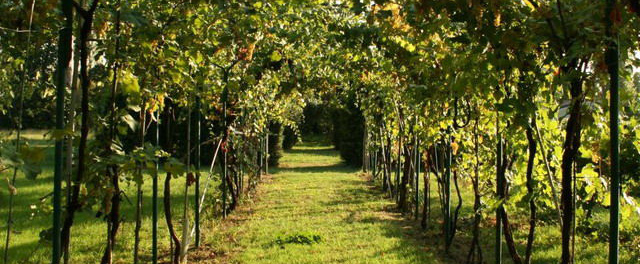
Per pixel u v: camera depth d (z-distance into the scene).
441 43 2.89
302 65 6.25
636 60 2.24
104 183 2.71
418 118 6.41
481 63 2.28
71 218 2.45
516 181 3.48
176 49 3.18
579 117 2.23
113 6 2.63
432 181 12.72
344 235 6.26
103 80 3.09
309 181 12.98
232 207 8.29
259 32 4.40
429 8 2.13
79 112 2.89
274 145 18.22
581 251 5.41
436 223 7.27
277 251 5.45
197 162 5.54
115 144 2.65
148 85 3.42
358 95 9.67
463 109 4.54
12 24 2.69
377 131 10.60
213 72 5.39
